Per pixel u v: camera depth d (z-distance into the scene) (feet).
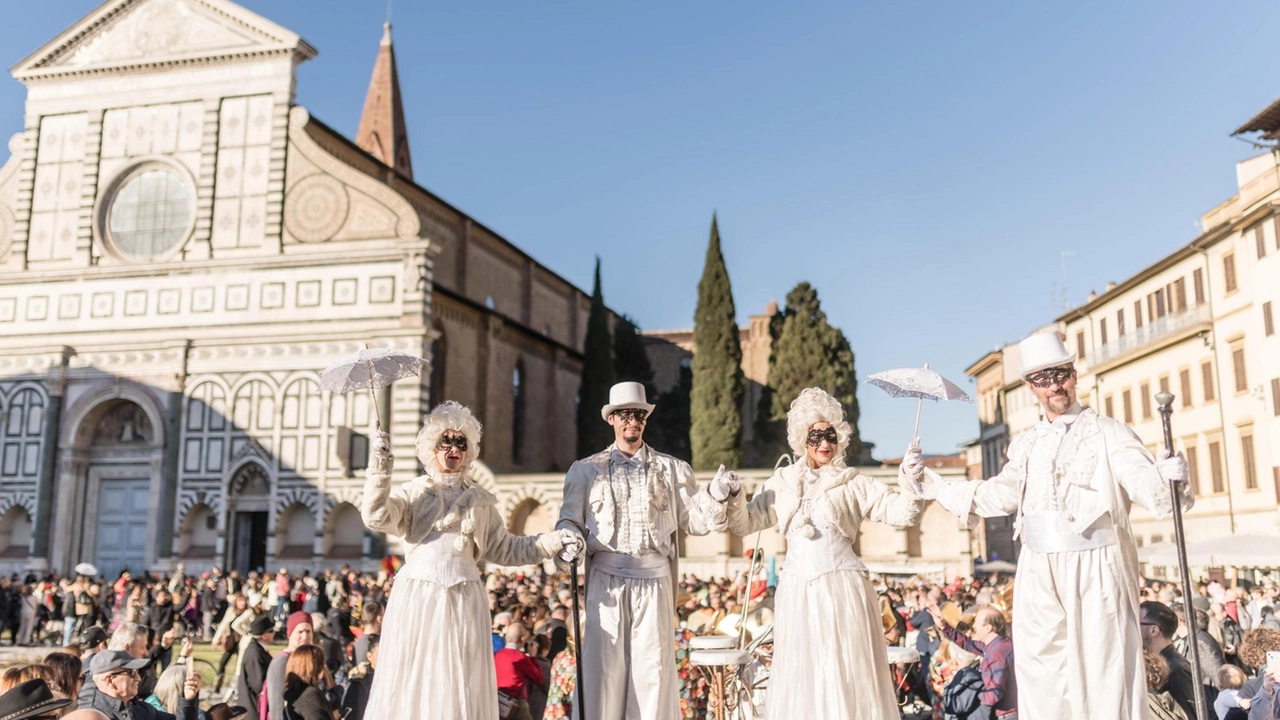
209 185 161.58
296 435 153.07
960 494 26.66
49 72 169.99
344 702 43.68
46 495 158.10
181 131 165.07
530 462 203.41
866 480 28.66
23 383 162.50
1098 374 193.47
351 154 172.24
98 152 167.32
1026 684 23.97
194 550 155.43
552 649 56.85
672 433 235.61
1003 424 245.04
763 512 29.40
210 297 159.02
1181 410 161.58
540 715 46.88
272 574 146.72
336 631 68.85
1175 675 33.01
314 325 154.92
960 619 59.11
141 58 166.91
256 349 156.35
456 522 27.89
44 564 156.04
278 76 162.81
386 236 155.43
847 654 26.78
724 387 185.26
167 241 163.53
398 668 26.61
